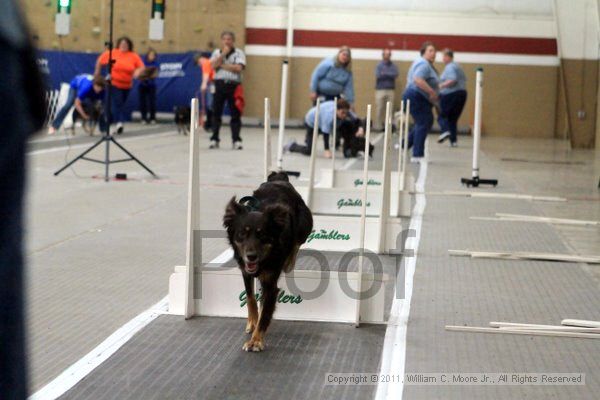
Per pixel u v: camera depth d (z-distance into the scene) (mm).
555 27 28047
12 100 1681
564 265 8734
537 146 25062
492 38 28438
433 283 7777
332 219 9086
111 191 12961
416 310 6836
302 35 29078
